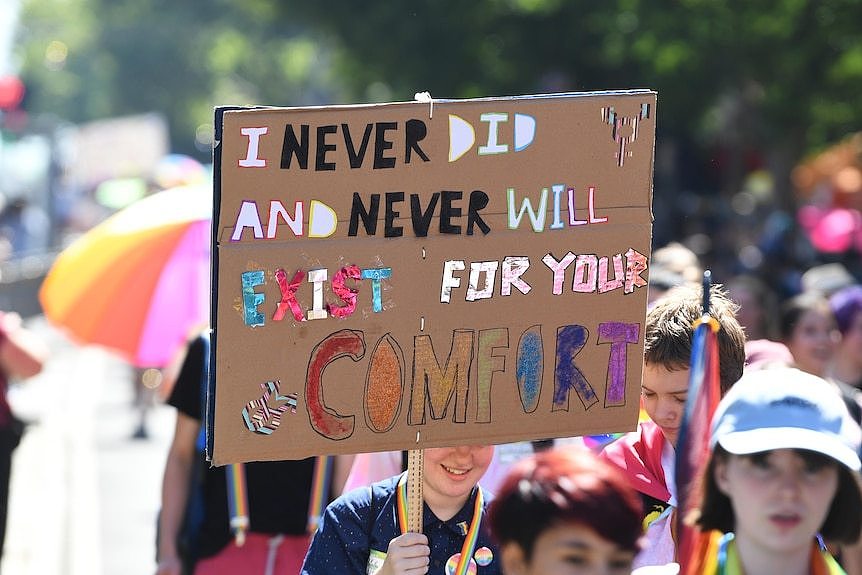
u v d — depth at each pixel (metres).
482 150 8.10
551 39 58.94
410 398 8.08
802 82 42.28
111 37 161.25
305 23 70.62
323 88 140.00
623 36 50.38
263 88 159.50
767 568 6.69
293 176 7.85
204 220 15.55
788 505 6.54
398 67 63.81
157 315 15.30
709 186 72.12
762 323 18.86
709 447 6.98
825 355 15.04
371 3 64.38
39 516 23.19
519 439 8.24
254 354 7.87
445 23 61.88
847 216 43.34
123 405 37.44
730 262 52.78
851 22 39.16
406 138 8.00
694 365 8.40
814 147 54.38
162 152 76.19
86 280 15.40
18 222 58.44
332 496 11.46
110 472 27.22
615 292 8.33
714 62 46.12
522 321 8.21
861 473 7.03
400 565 8.13
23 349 15.26
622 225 8.30
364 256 7.97
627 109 8.27
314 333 7.94
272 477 11.28
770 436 6.56
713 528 6.95
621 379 8.36
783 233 45.91
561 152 8.20
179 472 11.95
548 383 8.26
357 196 7.95
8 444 15.29
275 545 11.32
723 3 40.53
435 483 8.40
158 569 11.87
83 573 19.44
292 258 7.88
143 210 15.77
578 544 6.17
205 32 159.00
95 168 76.88
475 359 8.15
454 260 8.09
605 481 6.23
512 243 8.16
